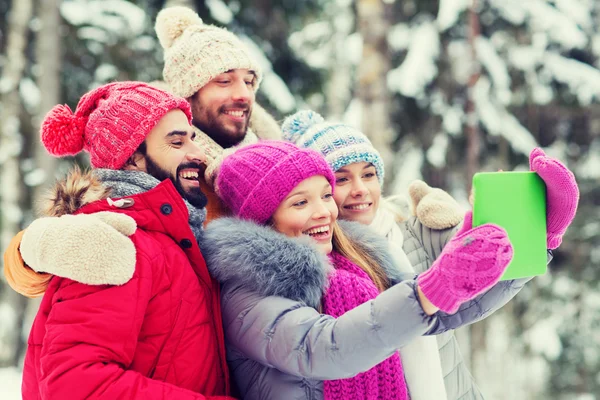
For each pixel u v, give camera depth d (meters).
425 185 2.27
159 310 1.43
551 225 1.40
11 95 6.93
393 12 7.15
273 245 1.50
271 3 7.60
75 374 1.29
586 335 6.98
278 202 1.62
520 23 6.83
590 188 7.29
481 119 6.68
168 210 1.50
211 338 1.52
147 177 1.55
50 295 1.43
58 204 1.52
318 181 1.65
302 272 1.49
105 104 1.56
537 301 7.17
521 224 1.33
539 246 1.35
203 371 1.49
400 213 2.30
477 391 2.14
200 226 1.68
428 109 7.07
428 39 6.64
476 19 6.49
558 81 6.98
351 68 7.39
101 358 1.31
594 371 6.92
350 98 7.53
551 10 6.74
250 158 1.67
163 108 1.55
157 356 1.43
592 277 7.09
